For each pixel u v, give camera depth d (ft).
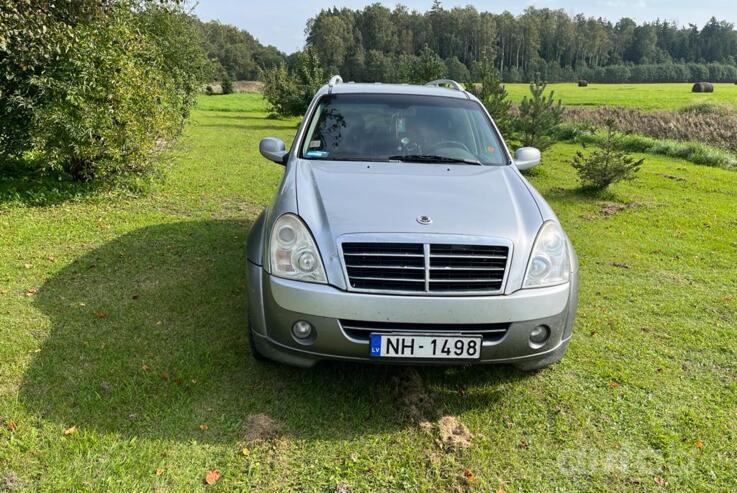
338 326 8.76
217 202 24.84
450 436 9.05
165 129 27.78
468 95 15.44
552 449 8.90
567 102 133.18
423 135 13.26
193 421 9.02
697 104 91.56
